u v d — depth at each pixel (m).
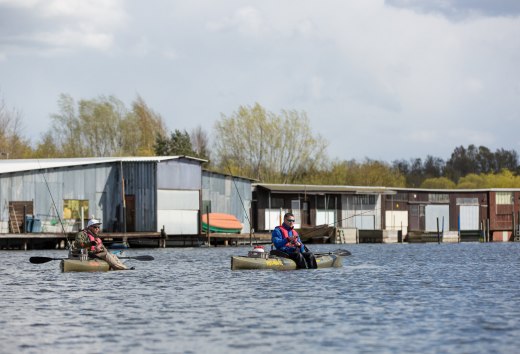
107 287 44.91
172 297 39.78
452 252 94.75
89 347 27.09
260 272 54.12
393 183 178.38
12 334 29.42
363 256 83.00
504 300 38.03
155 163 107.75
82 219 98.06
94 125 167.75
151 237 104.88
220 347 26.95
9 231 99.62
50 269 58.75
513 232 158.00
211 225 115.94
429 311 34.22
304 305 36.41
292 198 140.38
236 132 166.00
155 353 26.14
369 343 27.42
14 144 153.25
